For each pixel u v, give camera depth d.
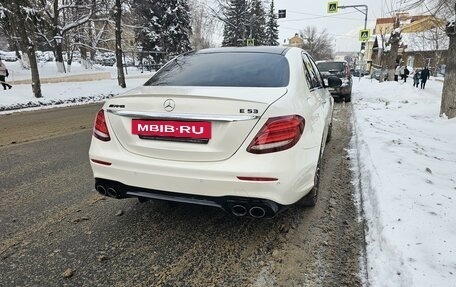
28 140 7.12
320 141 3.46
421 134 7.47
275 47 3.96
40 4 22.89
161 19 36.97
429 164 4.81
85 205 3.79
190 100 2.65
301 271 2.60
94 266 2.68
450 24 9.09
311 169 3.00
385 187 3.71
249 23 35.41
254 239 3.06
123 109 2.88
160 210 3.65
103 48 32.38
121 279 2.53
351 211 3.61
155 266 2.68
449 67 9.32
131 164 2.83
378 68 38.03
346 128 8.31
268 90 2.90
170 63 3.93
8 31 19.20
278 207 2.66
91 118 10.48
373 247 2.78
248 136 2.57
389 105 12.53
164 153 2.75
